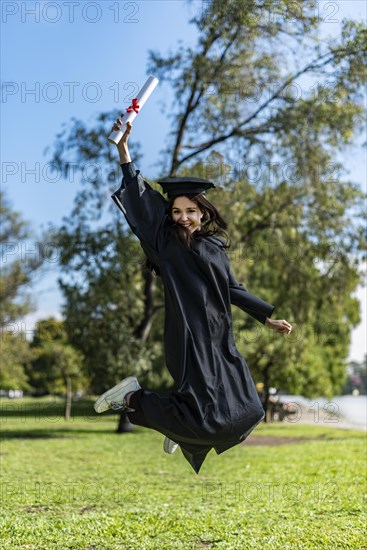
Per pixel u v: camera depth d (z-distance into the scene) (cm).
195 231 437
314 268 2358
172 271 420
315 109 1972
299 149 2041
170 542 699
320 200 2169
